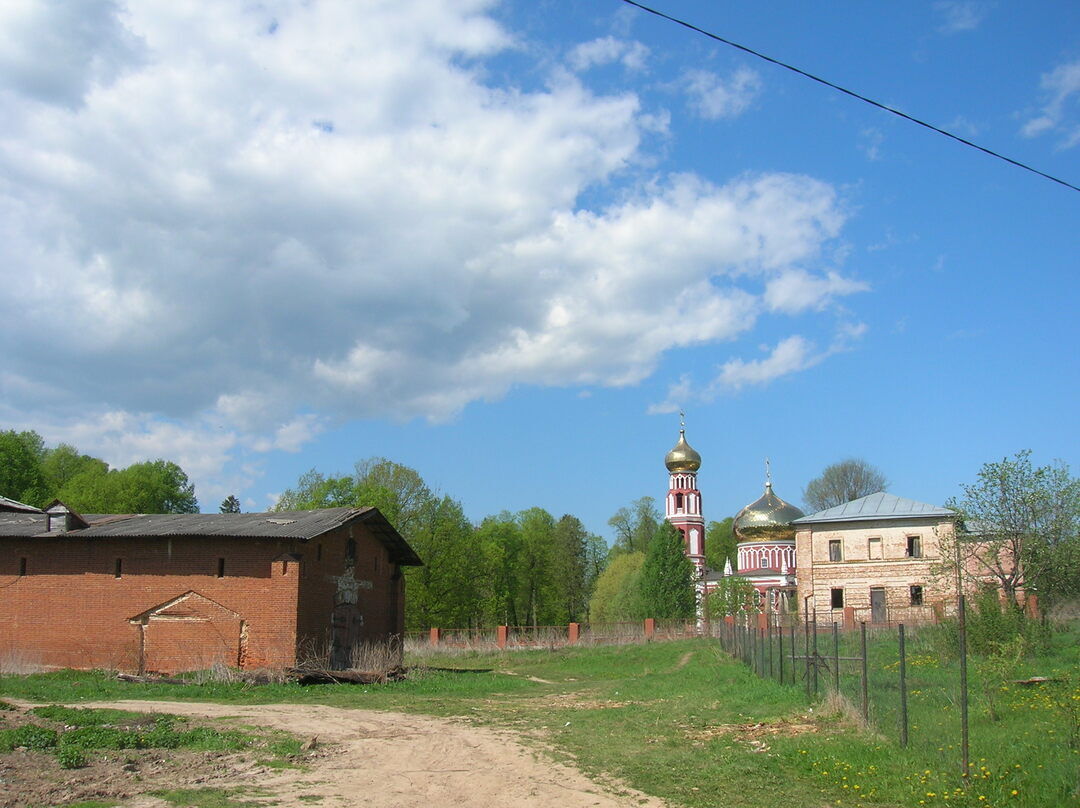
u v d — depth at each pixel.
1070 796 12.16
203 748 16.58
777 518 86.50
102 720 19.14
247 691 28.45
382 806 12.64
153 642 34.09
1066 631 39.53
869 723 18.11
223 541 34.19
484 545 88.75
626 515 115.56
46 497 73.31
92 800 12.38
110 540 35.38
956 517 40.84
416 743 18.31
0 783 12.99
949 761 14.34
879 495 65.88
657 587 75.81
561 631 61.53
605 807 12.68
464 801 13.02
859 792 13.27
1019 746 14.98
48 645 35.16
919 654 31.16
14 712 19.02
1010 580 38.91
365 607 39.03
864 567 62.59
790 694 23.23
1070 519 38.94
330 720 21.78
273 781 14.07
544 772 15.19
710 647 48.78
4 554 36.41
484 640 55.84
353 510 37.81
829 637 41.06
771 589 84.06
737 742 17.66
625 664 45.38
